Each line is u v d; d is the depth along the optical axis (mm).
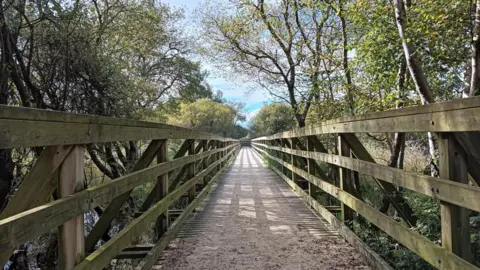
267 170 12086
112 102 6742
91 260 1784
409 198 4652
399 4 4340
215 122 35625
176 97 17875
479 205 1437
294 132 6406
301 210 5199
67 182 1693
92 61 6258
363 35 6215
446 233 1756
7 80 5258
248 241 3629
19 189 1481
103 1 8406
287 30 10312
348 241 3488
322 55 8133
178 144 14414
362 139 8789
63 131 1582
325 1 6934
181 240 3668
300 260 3043
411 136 8477
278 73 11109
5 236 1164
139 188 7367
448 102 1624
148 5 9758
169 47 15656
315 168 5844
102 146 6750
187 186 4605
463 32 4566
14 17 5672
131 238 2416
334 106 8078
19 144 1271
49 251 5305
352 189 3666
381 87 6285
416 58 4480
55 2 5945
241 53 11438
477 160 1709
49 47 6020
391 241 3537
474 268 1488
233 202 5910
